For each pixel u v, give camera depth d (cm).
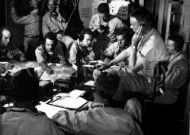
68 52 388
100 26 465
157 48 279
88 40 395
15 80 153
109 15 488
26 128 146
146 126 298
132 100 210
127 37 400
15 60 359
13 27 528
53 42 367
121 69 315
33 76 158
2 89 230
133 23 279
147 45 284
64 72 314
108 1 518
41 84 253
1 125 147
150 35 283
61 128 173
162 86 284
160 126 298
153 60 283
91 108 179
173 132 303
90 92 274
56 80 285
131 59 297
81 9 544
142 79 278
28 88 150
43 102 242
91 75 320
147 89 277
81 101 248
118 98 259
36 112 157
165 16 473
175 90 291
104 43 464
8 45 384
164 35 477
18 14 516
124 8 495
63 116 176
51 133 149
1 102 225
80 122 171
